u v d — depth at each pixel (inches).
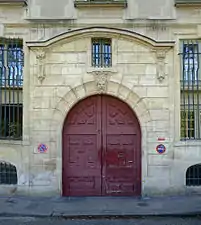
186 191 416.2
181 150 418.3
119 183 426.6
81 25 426.6
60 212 355.6
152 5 428.5
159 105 419.8
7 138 426.6
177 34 427.2
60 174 418.9
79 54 422.6
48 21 427.5
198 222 326.6
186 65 431.5
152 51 422.3
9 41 432.8
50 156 418.9
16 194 417.7
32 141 420.5
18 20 428.8
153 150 418.6
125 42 423.2
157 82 421.1
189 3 420.5
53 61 423.2
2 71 433.1
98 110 430.0
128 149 428.1
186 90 431.5
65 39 419.5
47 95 421.1
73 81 421.4
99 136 429.1
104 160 428.1
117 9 427.2
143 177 418.0
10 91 433.4
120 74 421.1
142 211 355.9
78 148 428.5
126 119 430.0
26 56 424.8
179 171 416.8
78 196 423.2
